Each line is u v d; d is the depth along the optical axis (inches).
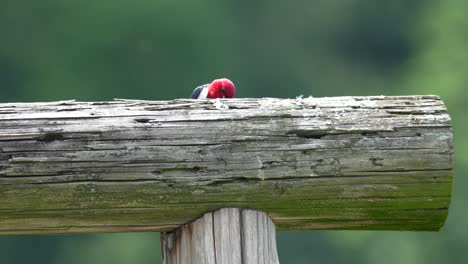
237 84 3280.0
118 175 431.8
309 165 438.9
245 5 3440.0
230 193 436.1
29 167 429.1
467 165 2726.4
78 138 431.5
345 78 3538.4
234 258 437.7
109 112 436.5
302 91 3390.7
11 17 3174.2
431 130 443.2
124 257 2600.9
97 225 437.1
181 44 3228.3
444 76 3395.7
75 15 3203.7
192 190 434.6
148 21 3230.8
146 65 3189.0
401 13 3740.2
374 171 440.8
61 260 2615.7
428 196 443.8
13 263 2608.3
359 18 3659.0
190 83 3201.3
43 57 3166.8
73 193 430.9
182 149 434.0
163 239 449.4
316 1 3597.4
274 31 3435.0
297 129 439.8
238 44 3353.8
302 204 440.8
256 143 437.1
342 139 440.8
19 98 3120.1
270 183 437.1
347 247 2544.3
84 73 3181.6
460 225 2603.3
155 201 434.0
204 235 437.7
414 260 2586.1
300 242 2524.6
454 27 3656.5
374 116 444.8
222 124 437.4
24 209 430.9
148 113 437.1
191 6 3277.6
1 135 429.4
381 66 3671.3
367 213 445.1
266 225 440.5
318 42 3563.0
